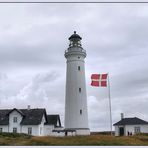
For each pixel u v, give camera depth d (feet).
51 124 225.76
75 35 188.75
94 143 116.78
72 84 182.60
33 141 122.62
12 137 147.13
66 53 187.42
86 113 182.09
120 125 199.82
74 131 176.55
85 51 190.08
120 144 115.75
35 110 224.74
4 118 220.02
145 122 197.16
